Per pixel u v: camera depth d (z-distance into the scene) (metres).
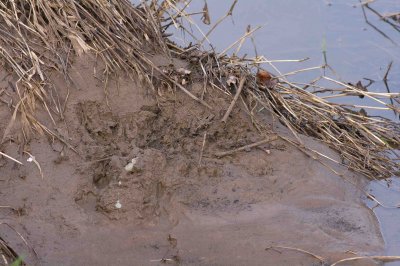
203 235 7.14
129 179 7.29
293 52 10.50
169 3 9.03
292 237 7.25
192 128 7.86
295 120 8.47
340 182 7.95
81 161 7.42
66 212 7.09
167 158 7.58
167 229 7.15
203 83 8.09
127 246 6.98
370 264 7.10
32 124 7.50
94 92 7.80
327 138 8.44
